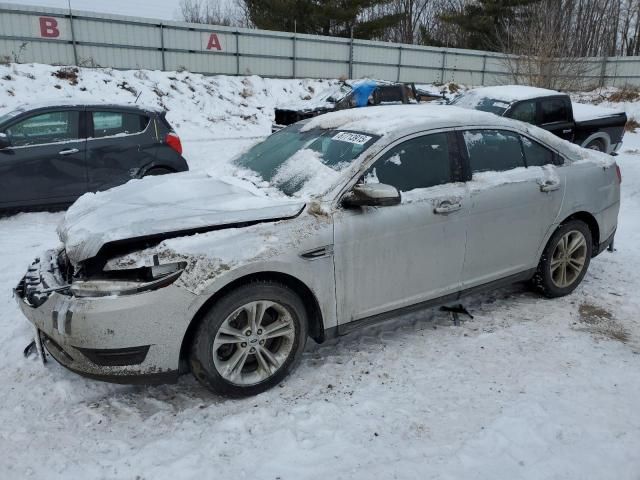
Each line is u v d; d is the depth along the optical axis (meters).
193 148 13.53
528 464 2.64
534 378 3.39
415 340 3.89
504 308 4.45
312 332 3.47
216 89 21.30
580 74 21.19
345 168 3.47
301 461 2.65
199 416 3.02
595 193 4.65
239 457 2.68
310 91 23.92
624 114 11.42
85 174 7.38
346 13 28.97
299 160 3.79
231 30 22.84
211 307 2.98
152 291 2.82
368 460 2.66
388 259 3.52
